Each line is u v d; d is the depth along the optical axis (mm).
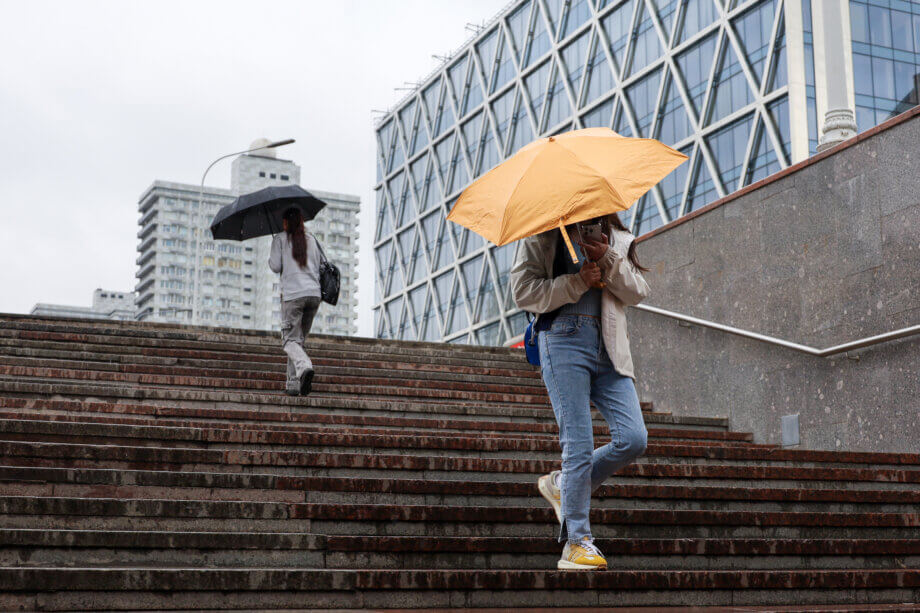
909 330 7949
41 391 7984
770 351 9820
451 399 9961
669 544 5047
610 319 4625
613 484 6035
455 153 85875
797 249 9586
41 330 11219
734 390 10281
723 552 5117
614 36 66688
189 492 5273
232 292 150500
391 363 11258
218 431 6445
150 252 151500
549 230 4613
